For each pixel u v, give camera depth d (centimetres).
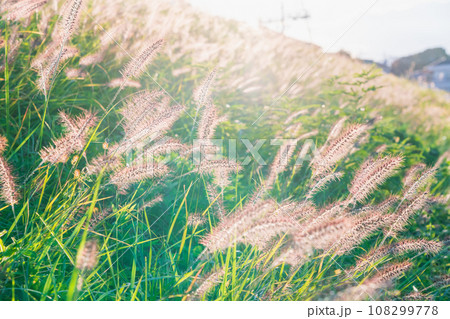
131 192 274
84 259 141
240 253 244
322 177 230
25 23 378
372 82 878
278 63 945
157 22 607
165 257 241
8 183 188
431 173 229
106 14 539
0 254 174
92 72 411
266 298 194
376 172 209
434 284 235
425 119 1088
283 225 157
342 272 214
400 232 304
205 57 559
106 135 325
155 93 233
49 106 312
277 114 467
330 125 436
